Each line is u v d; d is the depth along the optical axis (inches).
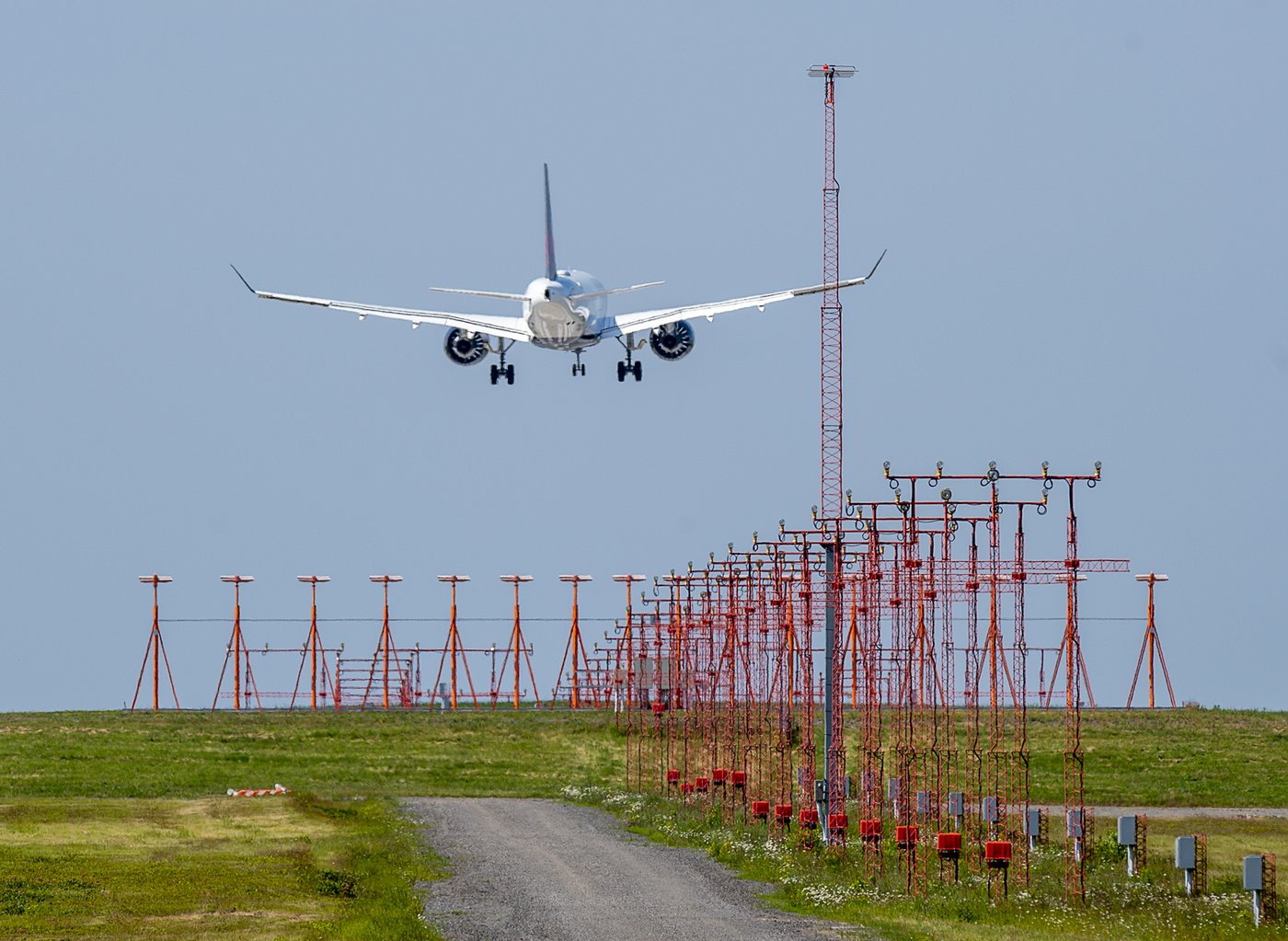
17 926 7224.4
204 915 7500.0
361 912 7583.7
